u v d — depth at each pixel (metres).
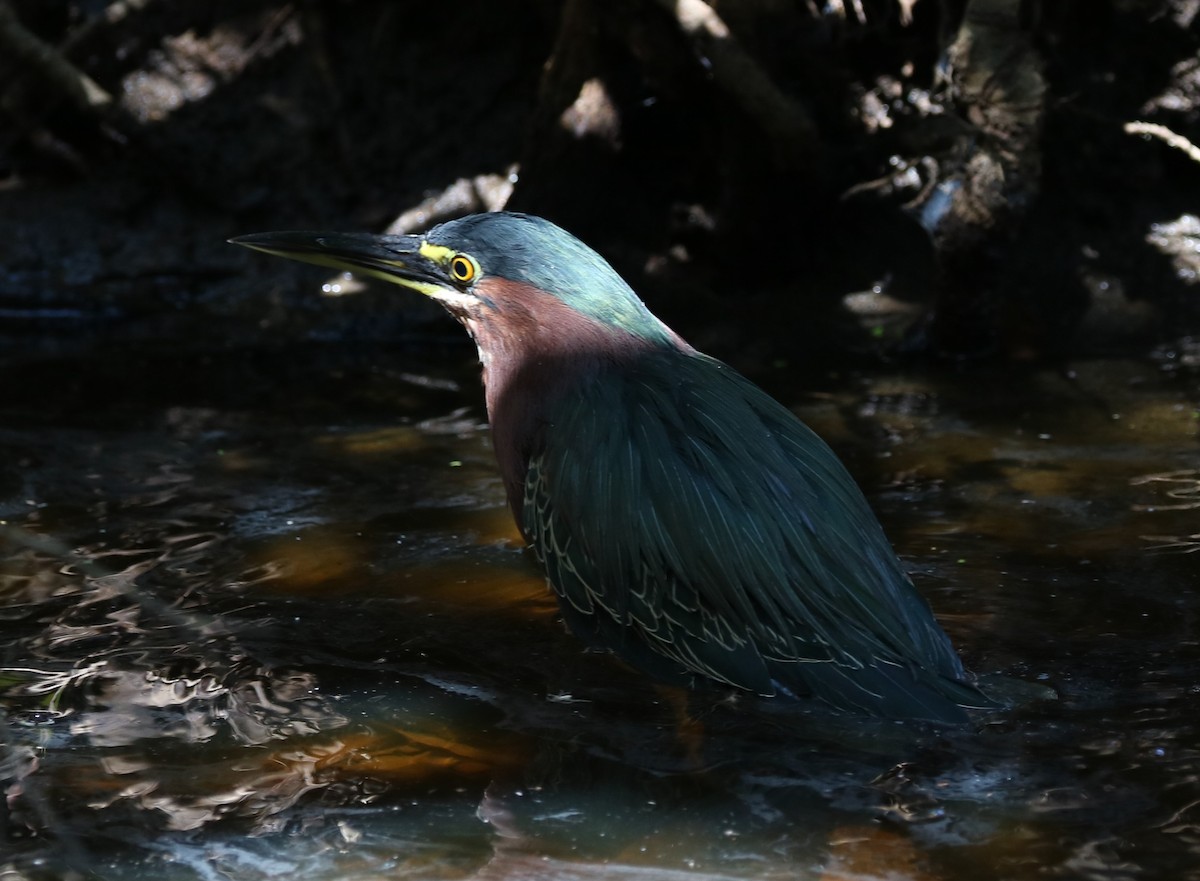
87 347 15.29
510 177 17.28
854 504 8.26
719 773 7.18
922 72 16.05
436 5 18.34
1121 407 12.67
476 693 8.09
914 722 7.63
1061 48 16.80
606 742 7.54
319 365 14.64
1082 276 15.79
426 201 17.31
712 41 14.58
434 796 7.00
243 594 9.36
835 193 16.17
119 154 18.39
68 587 9.46
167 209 17.86
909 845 6.49
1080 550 9.68
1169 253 15.99
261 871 6.37
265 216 17.64
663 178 16.83
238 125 18.03
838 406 12.95
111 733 7.62
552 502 8.64
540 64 17.94
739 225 16.06
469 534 10.33
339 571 9.71
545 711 7.89
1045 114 14.63
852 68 16.25
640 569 8.27
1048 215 16.41
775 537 7.98
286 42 18.42
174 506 10.86
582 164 16.28
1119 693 7.83
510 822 6.76
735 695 8.08
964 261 14.01
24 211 17.78
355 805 6.92
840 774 7.15
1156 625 8.59
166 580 9.58
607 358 8.85
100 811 6.86
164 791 7.04
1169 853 6.36
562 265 8.94
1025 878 6.21
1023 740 7.40
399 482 11.33
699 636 8.14
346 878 6.30
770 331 15.29
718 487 8.10
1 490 11.16
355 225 17.39
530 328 8.98
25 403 13.40
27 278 16.91
